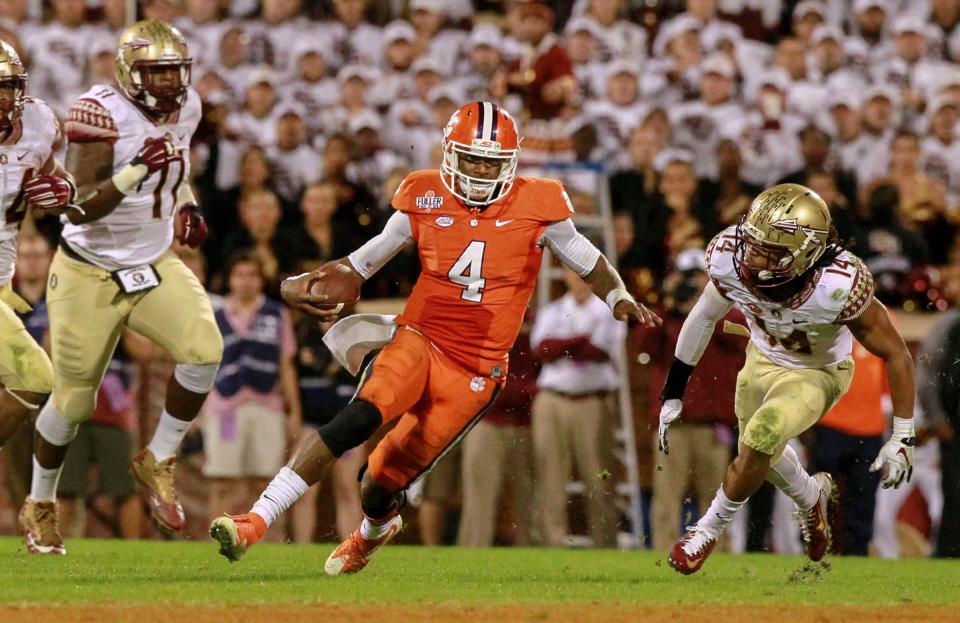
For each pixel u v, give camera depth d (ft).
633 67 150.92
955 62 173.47
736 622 50.47
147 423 112.37
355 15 159.84
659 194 134.00
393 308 121.08
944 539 112.78
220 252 127.75
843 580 72.64
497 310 62.44
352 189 126.72
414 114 144.05
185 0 160.66
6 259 72.43
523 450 114.73
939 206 142.10
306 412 114.21
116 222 75.10
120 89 74.90
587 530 115.14
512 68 131.13
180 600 53.36
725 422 110.01
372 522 64.69
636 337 120.06
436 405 62.44
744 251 64.03
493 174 61.21
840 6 176.35
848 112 152.66
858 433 108.06
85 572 65.41
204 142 130.72
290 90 146.30
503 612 51.67
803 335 67.00
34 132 71.46
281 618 48.88
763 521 113.39
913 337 124.67
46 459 77.97
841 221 130.11
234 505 111.96
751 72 161.68
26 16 152.35
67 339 76.33
